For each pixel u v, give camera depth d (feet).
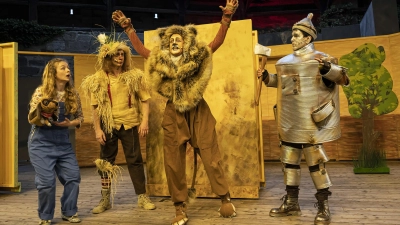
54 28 34.17
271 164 19.19
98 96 10.27
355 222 8.54
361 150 15.96
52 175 9.07
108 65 10.48
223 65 11.35
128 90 10.48
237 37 11.24
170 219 9.50
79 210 10.76
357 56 16.75
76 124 9.50
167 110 9.18
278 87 9.01
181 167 8.97
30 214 10.47
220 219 9.20
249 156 11.18
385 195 11.28
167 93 8.91
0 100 13.88
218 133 11.42
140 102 11.00
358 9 35.42
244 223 8.77
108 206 10.73
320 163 8.54
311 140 8.46
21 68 29.81
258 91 9.11
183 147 9.11
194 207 10.48
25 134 27.53
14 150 13.70
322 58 8.29
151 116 12.04
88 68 21.08
